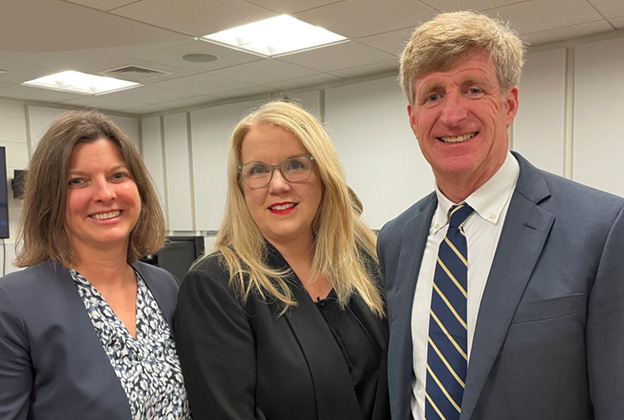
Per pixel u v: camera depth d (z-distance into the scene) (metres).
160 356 1.19
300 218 1.27
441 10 3.07
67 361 1.03
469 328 0.97
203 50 3.79
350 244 1.36
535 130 4.02
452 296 1.00
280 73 4.59
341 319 1.26
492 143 0.94
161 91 5.24
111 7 2.89
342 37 3.66
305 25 3.57
